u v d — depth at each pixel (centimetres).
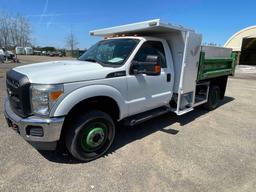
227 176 309
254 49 3125
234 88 1133
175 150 384
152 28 414
